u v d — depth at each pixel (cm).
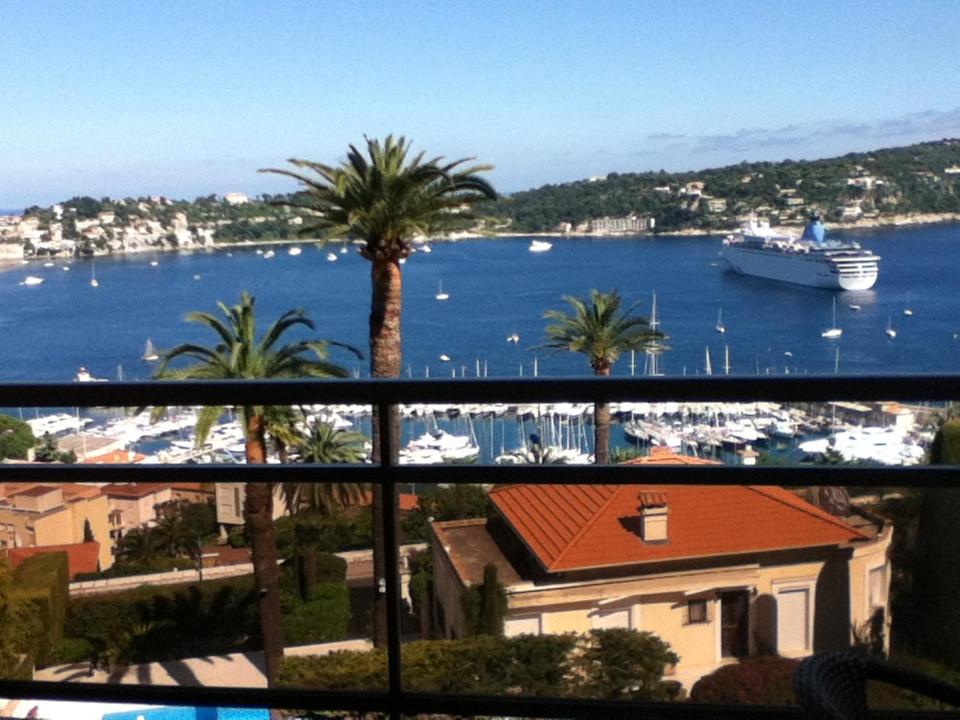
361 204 1931
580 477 170
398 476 176
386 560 193
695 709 182
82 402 167
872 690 193
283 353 1852
